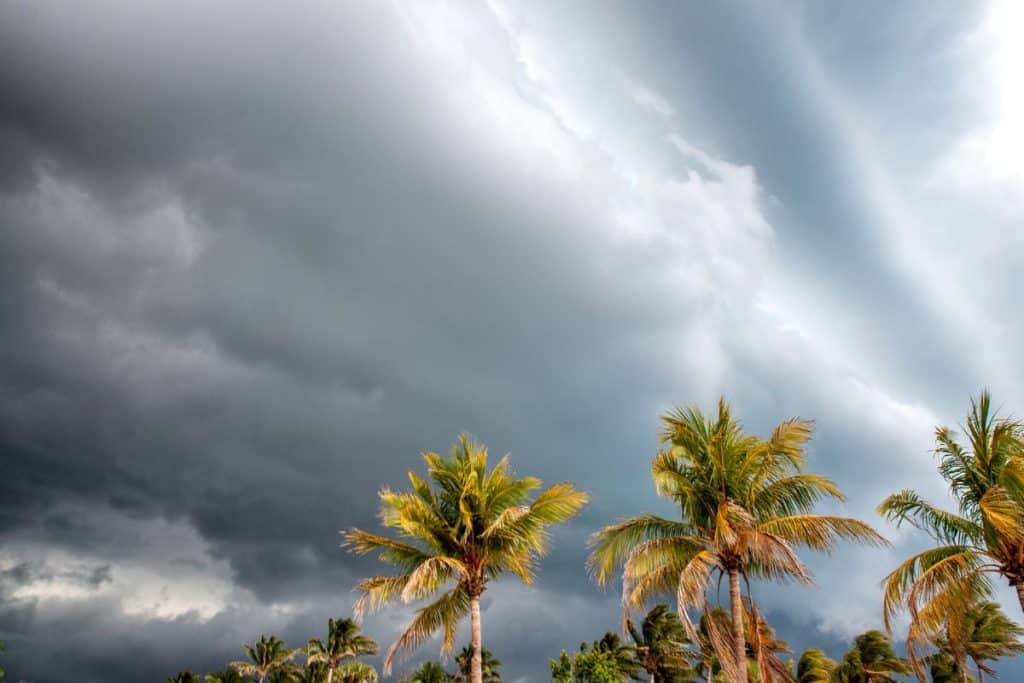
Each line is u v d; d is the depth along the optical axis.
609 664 36.22
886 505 19.69
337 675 68.69
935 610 17.27
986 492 16.62
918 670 17.55
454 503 21.41
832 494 19.31
